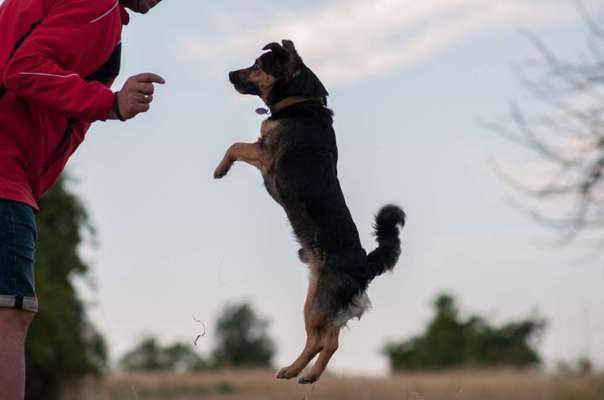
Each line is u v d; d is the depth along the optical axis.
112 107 4.94
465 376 27.14
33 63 4.80
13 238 4.81
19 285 4.81
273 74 7.84
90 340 21.89
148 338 45.31
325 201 7.05
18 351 4.80
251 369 40.91
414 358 46.16
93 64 5.16
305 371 7.34
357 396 20.42
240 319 50.59
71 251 21.48
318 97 7.76
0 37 5.02
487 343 42.50
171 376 28.97
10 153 4.92
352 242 7.02
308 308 6.95
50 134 5.15
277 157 7.41
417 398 9.44
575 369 20.66
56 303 20.36
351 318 6.94
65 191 21.81
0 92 4.93
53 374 20.83
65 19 4.96
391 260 7.06
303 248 7.11
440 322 46.16
